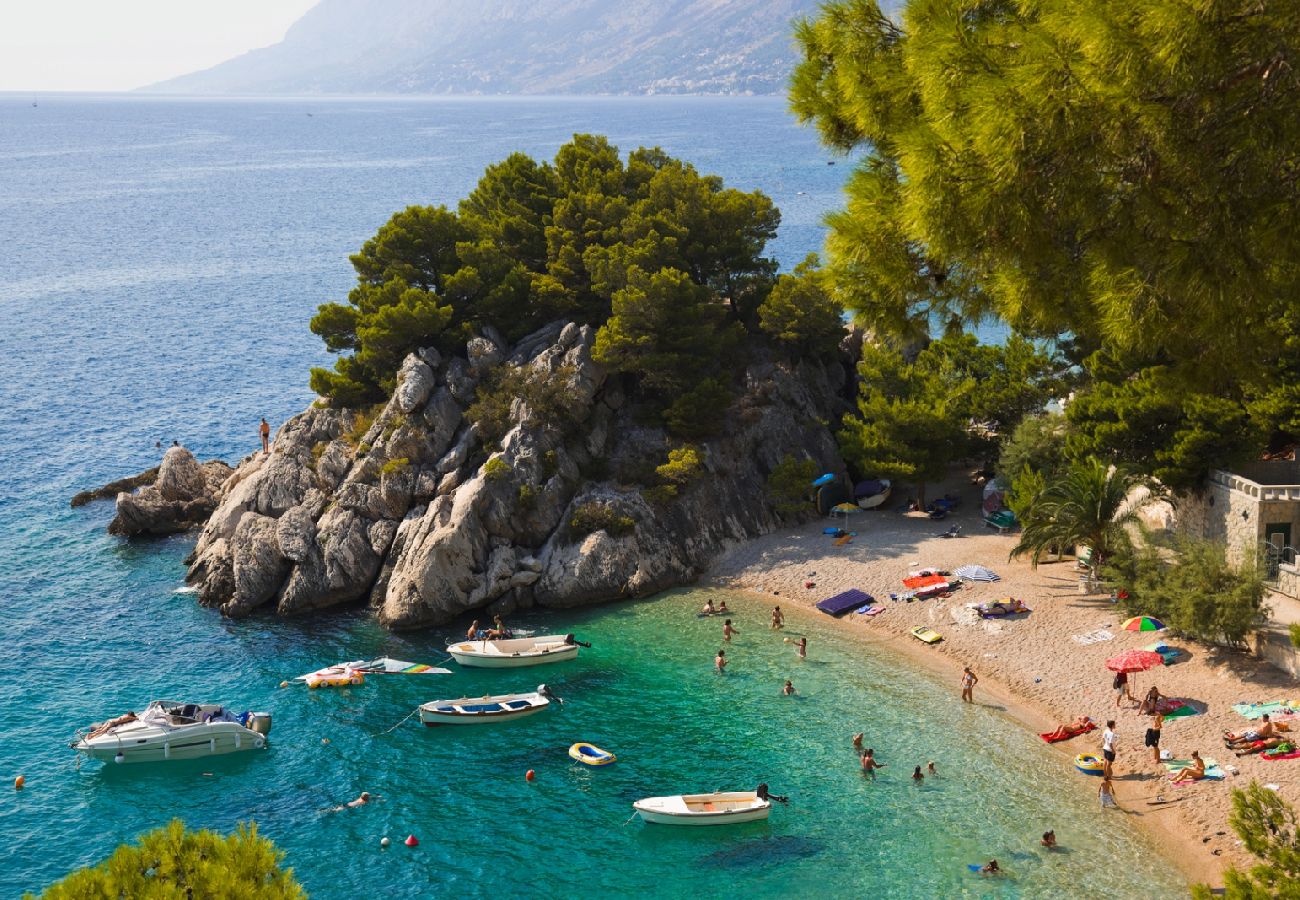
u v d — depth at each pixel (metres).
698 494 81.31
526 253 95.00
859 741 55.44
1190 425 65.31
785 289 88.56
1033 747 54.41
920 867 46.00
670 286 81.69
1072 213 19.39
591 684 63.53
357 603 76.06
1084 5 18.17
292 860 48.41
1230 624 56.72
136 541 85.69
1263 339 21.16
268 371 138.00
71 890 21.16
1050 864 45.53
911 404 80.69
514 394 80.88
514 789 53.47
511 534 76.31
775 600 73.62
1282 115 17.64
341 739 58.47
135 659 67.38
